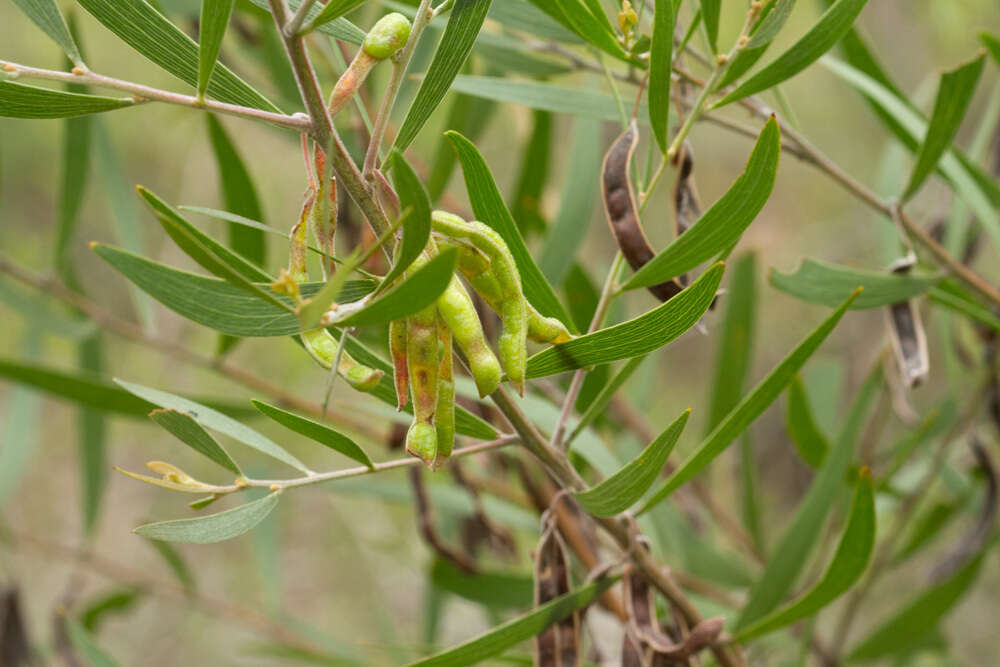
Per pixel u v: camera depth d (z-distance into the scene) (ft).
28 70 3.38
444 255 3.20
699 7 3.77
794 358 3.76
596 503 3.78
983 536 5.35
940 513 5.96
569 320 3.79
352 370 3.40
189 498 14.05
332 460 12.31
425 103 3.53
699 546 6.16
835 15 3.75
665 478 6.17
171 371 12.17
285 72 5.23
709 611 5.81
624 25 3.80
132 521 14.12
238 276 3.27
